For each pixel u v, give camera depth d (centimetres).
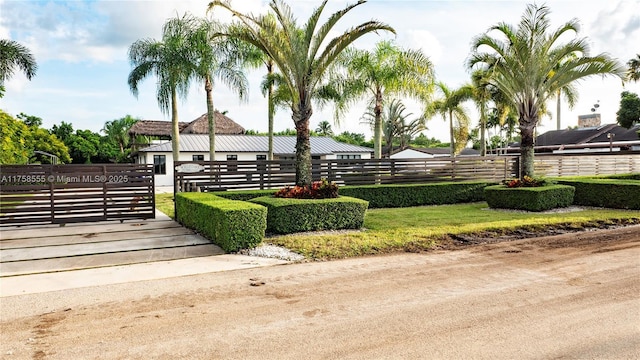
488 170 1636
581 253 668
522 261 622
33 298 471
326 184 984
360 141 6369
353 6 980
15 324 393
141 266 618
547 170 2011
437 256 662
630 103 2925
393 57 1625
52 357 323
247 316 409
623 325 372
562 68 1285
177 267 611
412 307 429
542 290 479
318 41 1028
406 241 751
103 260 657
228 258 666
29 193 1023
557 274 547
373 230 877
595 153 2641
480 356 317
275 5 1012
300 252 691
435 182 1544
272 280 539
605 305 425
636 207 1145
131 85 1695
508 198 1219
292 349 334
